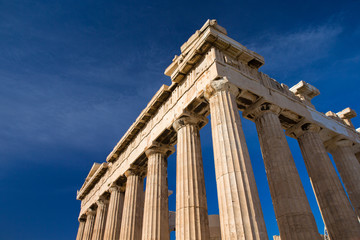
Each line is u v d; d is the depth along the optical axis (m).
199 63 16.52
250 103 15.95
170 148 19.97
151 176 18.42
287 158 13.72
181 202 13.56
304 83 20.14
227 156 11.65
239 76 15.05
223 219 10.48
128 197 21.41
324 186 16.08
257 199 10.73
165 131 18.36
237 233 9.63
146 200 17.58
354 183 18.38
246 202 10.26
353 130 21.84
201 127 17.42
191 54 16.25
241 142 12.12
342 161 19.55
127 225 19.92
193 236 12.27
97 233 26.12
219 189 11.29
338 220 14.99
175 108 17.58
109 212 23.84
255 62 16.78
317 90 20.72
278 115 15.95
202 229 12.66
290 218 12.12
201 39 15.62
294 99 18.06
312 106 20.11
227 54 16.12
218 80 13.98
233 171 11.10
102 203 27.94
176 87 18.64
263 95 15.51
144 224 16.64
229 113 12.95
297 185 12.94
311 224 11.87
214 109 13.61
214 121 13.27
